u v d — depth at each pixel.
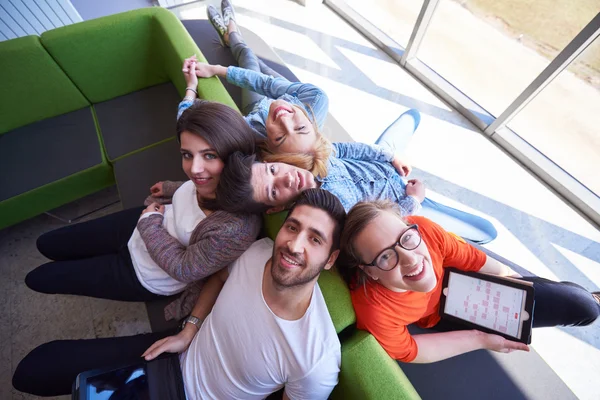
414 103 2.20
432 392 1.02
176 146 1.54
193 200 1.05
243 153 1.00
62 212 1.74
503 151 2.00
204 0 2.70
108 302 1.50
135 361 0.93
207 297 1.04
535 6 1.63
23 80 1.42
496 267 1.08
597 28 1.35
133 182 1.43
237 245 0.90
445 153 1.99
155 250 0.98
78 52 1.44
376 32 2.47
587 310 1.06
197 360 0.90
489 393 1.02
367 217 0.81
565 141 1.85
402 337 0.87
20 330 1.43
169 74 1.69
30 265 1.58
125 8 2.43
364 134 2.05
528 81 1.86
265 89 1.42
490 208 1.80
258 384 0.83
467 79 2.13
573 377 1.38
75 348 0.99
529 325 0.93
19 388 0.96
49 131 1.56
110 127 1.59
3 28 1.67
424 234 1.00
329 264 0.84
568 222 1.75
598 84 1.59
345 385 0.79
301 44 2.48
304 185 0.92
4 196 1.36
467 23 1.96
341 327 0.84
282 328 0.79
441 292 1.03
